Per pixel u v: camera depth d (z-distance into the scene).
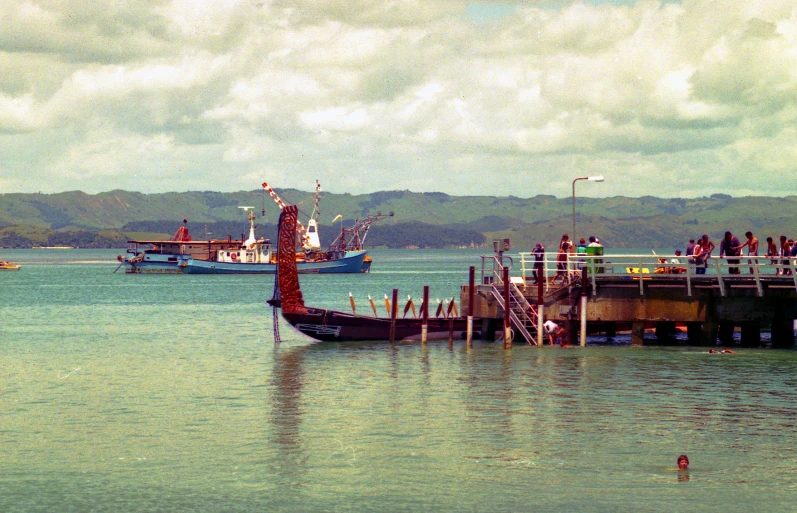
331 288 165.12
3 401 46.00
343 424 40.28
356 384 49.28
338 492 31.61
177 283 184.25
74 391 48.59
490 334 64.06
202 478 33.12
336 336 65.19
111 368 56.59
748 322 59.81
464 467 34.06
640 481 32.38
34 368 56.88
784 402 43.50
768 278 55.34
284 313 64.88
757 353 57.38
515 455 35.38
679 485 31.94
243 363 57.78
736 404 43.16
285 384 49.72
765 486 31.78
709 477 32.69
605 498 30.80
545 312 60.00
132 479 33.06
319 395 46.56
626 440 37.25
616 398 44.66
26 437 38.62
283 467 34.25
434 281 196.62
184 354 62.84
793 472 33.16
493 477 32.94
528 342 60.47
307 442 37.47
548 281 62.25
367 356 58.69
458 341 64.75
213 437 38.41
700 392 45.78
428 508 30.14
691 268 60.16
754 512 29.50
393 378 50.69
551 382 48.66
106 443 37.66
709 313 57.88
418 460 34.91
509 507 30.16
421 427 39.59
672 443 36.75
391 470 33.81
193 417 42.00
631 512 29.62
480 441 37.28
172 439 38.16
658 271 64.38
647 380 48.88
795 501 30.41
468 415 41.59
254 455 35.75
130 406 44.53
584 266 57.81
